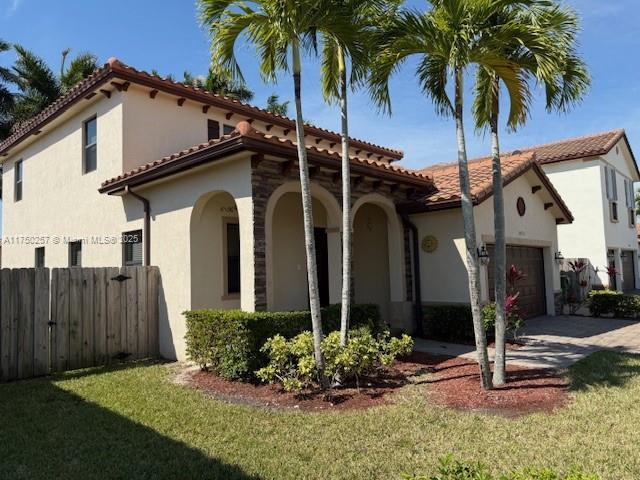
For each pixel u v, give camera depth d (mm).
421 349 10594
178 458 4934
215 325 8406
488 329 11047
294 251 12312
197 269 10117
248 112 14352
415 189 12953
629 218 26734
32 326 9016
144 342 10586
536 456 4750
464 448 5020
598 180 22094
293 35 7012
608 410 6066
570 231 22812
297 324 8516
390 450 5035
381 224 13547
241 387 7664
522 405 6445
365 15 7391
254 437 5480
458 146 7531
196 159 9125
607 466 4492
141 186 11070
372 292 13641
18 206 17984
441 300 12211
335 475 4480
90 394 7465
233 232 11117
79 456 5055
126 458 4977
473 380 7715
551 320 15148
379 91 8180
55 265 15117
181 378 8531
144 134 12391
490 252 12789
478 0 6570
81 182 13922
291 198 12391
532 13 6605
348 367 7148
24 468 4793
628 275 26828
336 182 10633
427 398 6867
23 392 7758
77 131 14250
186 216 10172
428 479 3111
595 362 8812
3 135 26359
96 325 9875
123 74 11695
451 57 6590
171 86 12609
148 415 6328
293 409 6535
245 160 8852
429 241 12461
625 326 13906
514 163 13828
